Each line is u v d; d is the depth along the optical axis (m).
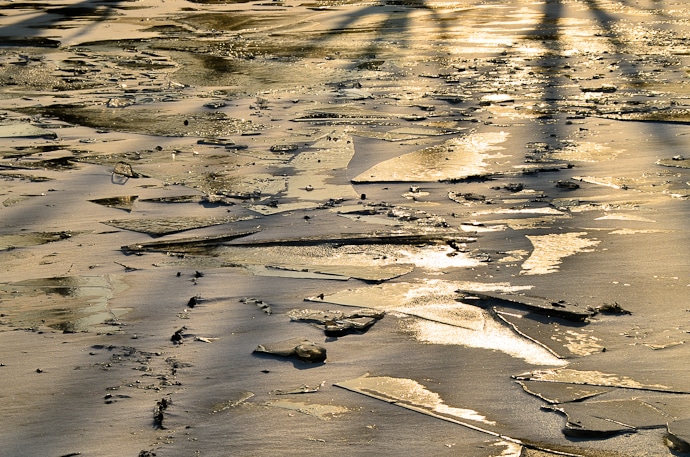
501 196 12.80
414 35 33.09
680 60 26.20
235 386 7.26
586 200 12.48
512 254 10.37
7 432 6.55
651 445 6.23
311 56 27.88
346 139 16.56
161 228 11.60
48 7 42.41
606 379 7.25
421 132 17.14
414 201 12.67
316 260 10.34
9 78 23.72
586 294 9.03
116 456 6.20
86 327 8.49
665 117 17.94
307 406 6.91
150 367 7.62
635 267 9.76
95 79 23.69
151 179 14.02
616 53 27.89
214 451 6.25
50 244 11.02
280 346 8.00
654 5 43.75
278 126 17.81
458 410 6.81
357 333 8.30
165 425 6.63
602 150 15.41
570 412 6.71
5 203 12.74
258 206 12.53
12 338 8.24
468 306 8.91
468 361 7.68
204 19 38.47
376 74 24.34
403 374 7.45
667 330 8.16
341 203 12.62
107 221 11.92
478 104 19.91
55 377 7.44
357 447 6.29
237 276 9.88
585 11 41.31
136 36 32.72
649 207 12.04
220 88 22.41
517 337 8.15
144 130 17.58
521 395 7.03
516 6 43.97
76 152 15.80
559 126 17.42
